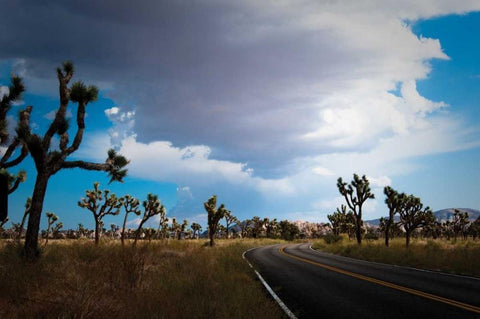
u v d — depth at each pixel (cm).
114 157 1311
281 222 9525
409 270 1401
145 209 3381
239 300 688
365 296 821
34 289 607
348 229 6200
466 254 1617
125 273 809
